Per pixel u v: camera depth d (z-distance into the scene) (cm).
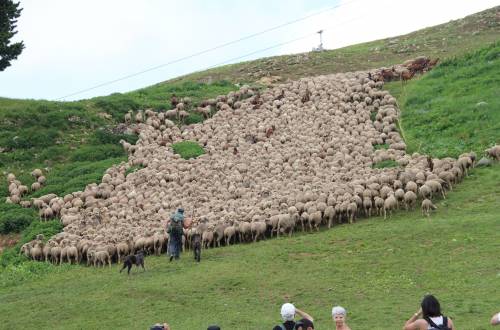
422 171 3077
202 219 2964
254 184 3438
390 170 3156
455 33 6338
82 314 2136
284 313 1219
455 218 2705
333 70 5906
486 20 6469
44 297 2416
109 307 2172
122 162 4131
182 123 4778
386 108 4219
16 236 3438
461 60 4984
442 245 2377
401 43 6500
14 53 5047
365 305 1912
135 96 5469
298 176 3381
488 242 2317
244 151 3997
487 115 3853
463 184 3148
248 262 2538
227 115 4684
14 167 4288
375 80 4778
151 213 3266
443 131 3847
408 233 2583
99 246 2895
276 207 3023
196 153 4072
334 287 2123
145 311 2092
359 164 3462
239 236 2930
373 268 2262
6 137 4578
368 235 2658
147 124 4772
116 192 3641
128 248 2934
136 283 2430
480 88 4300
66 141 4628
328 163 3509
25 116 4841
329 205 2966
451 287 1959
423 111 4206
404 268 2211
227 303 2083
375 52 6338
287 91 4797
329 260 2425
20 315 2211
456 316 1711
